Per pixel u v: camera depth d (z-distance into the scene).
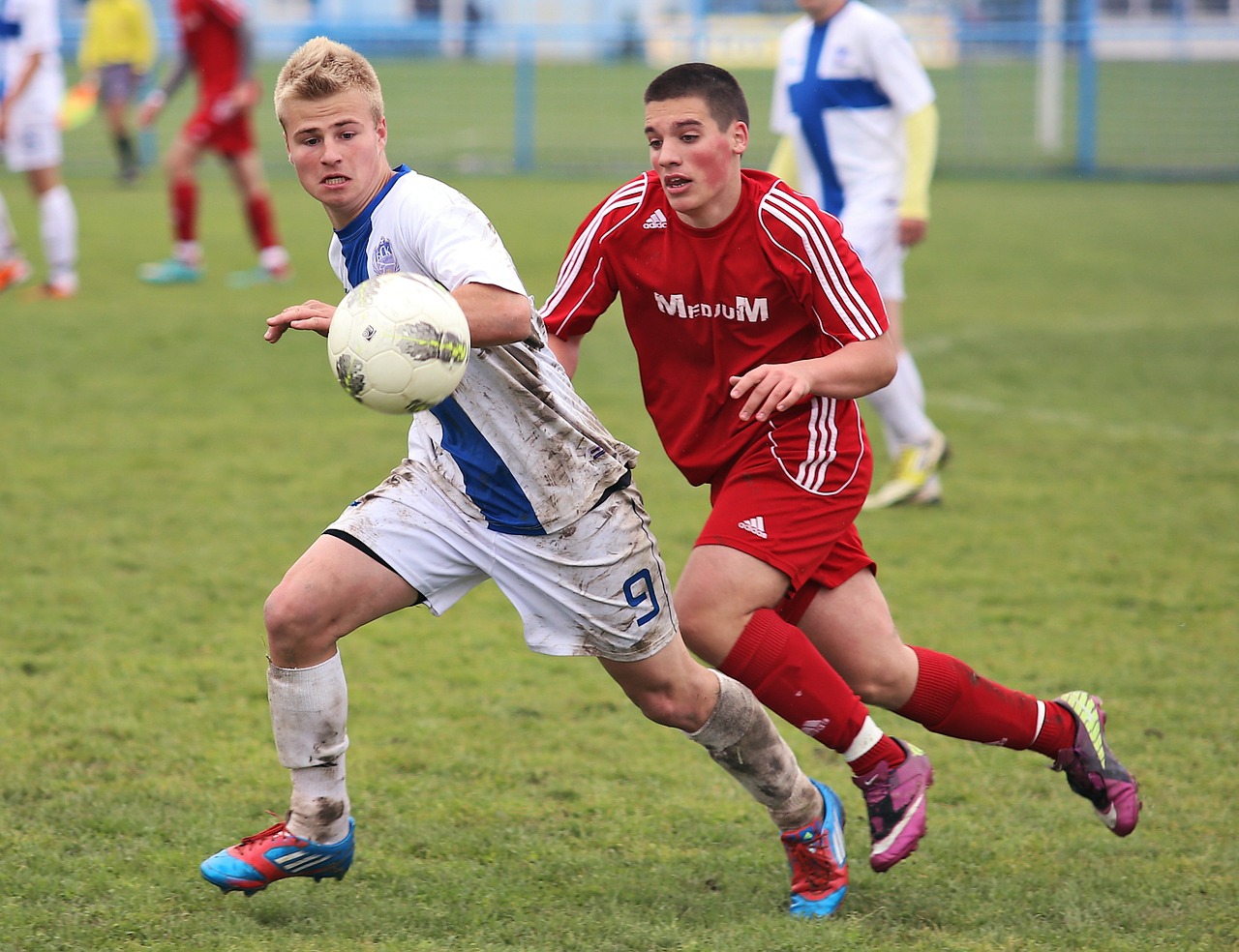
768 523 12.05
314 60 10.52
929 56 84.25
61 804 13.42
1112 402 31.61
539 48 100.88
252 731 15.38
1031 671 17.27
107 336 35.97
